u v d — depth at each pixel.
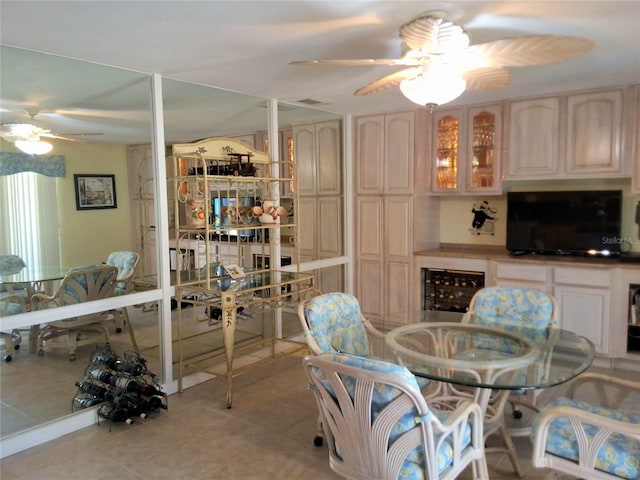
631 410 3.02
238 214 3.70
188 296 3.53
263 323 4.40
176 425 2.93
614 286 3.69
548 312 2.81
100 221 3.46
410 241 4.72
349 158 5.02
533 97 4.07
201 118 4.43
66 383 3.17
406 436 1.64
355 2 2.09
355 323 2.75
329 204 5.04
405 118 4.66
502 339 2.57
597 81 3.60
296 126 4.80
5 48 2.66
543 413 1.90
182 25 2.34
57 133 3.38
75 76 3.16
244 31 2.43
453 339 2.60
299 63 2.22
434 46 2.06
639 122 3.69
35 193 3.16
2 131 3.11
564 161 3.99
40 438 2.72
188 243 4.00
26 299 2.94
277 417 3.02
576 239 4.05
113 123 3.54
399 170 4.73
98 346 3.29
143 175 3.54
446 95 2.31
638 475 1.68
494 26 2.40
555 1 2.10
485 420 2.39
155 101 3.27
